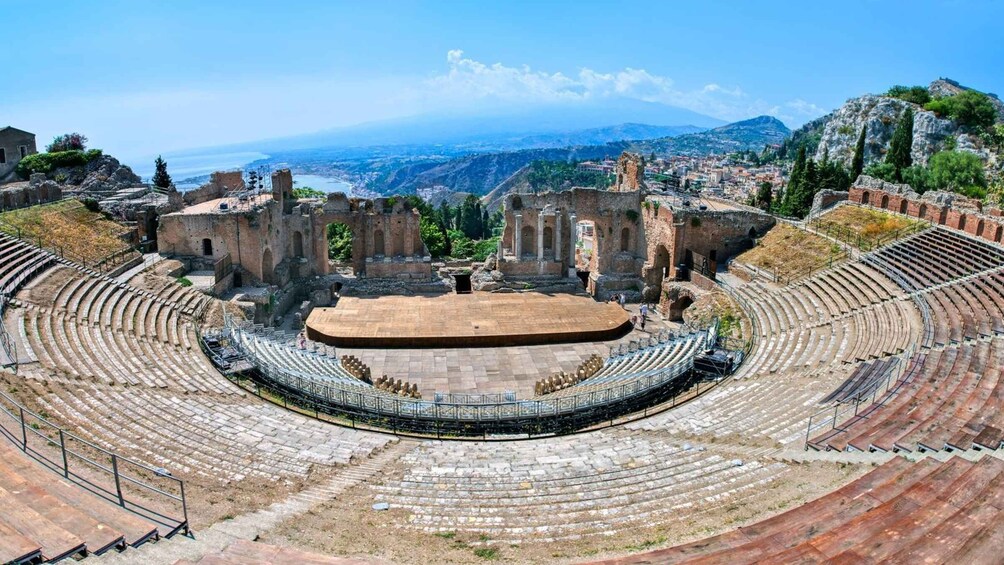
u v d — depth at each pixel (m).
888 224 48.75
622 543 15.04
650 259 59.69
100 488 16.27
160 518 15.23
